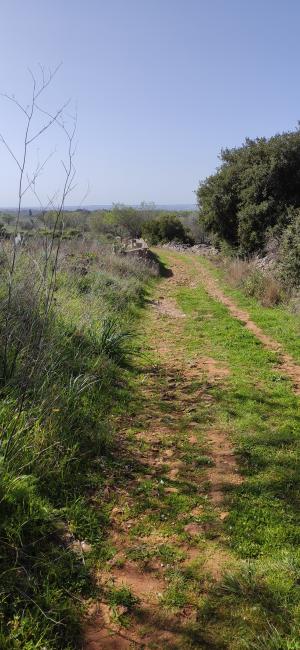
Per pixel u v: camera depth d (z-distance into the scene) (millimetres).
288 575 2793
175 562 2955
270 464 4113
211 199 22141
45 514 3107
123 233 43781
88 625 2482
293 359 7449
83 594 2672
